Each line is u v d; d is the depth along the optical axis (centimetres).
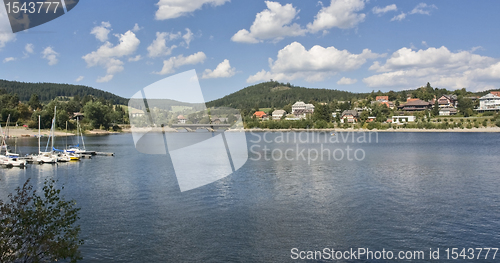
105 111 19112
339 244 2836
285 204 3947
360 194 4434
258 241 2894
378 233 3078
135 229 3162
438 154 9181
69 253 1895
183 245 2811
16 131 15712
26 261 1830
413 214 3578
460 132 18250
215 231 3116
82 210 3744
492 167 6844
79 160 8150
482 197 4272
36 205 1833
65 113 17250
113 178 5666
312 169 6525
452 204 3947
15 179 5681
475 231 3114
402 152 9731
